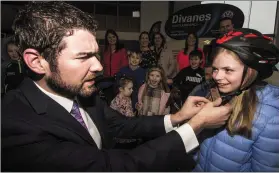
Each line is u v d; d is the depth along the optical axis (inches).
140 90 90.3
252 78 25.4
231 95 26.7
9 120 20.5
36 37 20.2
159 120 31.1
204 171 29.3
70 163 19.8
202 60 94.9
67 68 21.0
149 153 20.1
